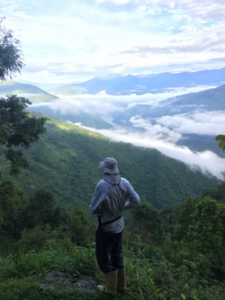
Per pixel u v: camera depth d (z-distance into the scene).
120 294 2.41
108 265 2.29
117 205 2.16
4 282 2.57
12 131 14.17
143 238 21.84
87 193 126.62
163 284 2.76
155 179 169.50
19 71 13.77
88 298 2.29
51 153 164.75
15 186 18.91
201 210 20.94
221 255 17.58
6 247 10.45
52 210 22.39
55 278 2.68
